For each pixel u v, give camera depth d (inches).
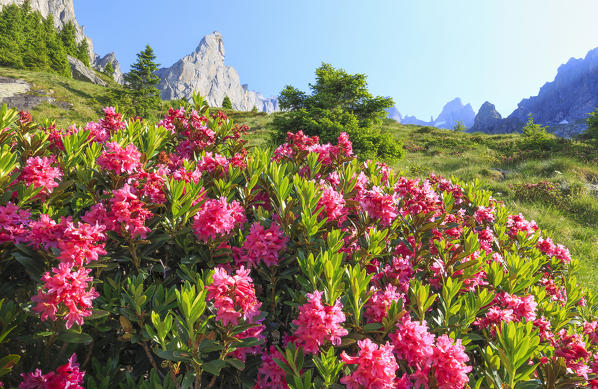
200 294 63.0
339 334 65.7
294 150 150.2
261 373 79.8
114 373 76.4
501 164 723.4
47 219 75.3
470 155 829.8
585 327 123.5
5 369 56.8
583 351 88.8
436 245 107.3
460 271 101.9
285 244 89.4
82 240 71.0
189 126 148.3
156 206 88.7
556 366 75.3
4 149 92.2
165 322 64.4
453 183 215.0
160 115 1312.7
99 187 104.3
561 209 472.4
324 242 92.4
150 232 91.6
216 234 92.4
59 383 63.1
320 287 78.7
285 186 98.8
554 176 592.4
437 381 62.9
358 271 74.6
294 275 89.8
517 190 521.3
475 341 95.3
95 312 68.7
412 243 114.2
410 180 126.0
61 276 63.6
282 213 97.1
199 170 120.0
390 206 99.7
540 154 761.0
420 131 1251.2
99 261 77.6
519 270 114.5
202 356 66.4
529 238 171.5
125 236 84.8
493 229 169.5
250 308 67.4
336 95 609.9
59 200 93.3
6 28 2182.6
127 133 133.3
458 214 163.5
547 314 122.7
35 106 991.6
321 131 545.6
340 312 67.0
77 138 115.0
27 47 1973.4
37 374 63.2
